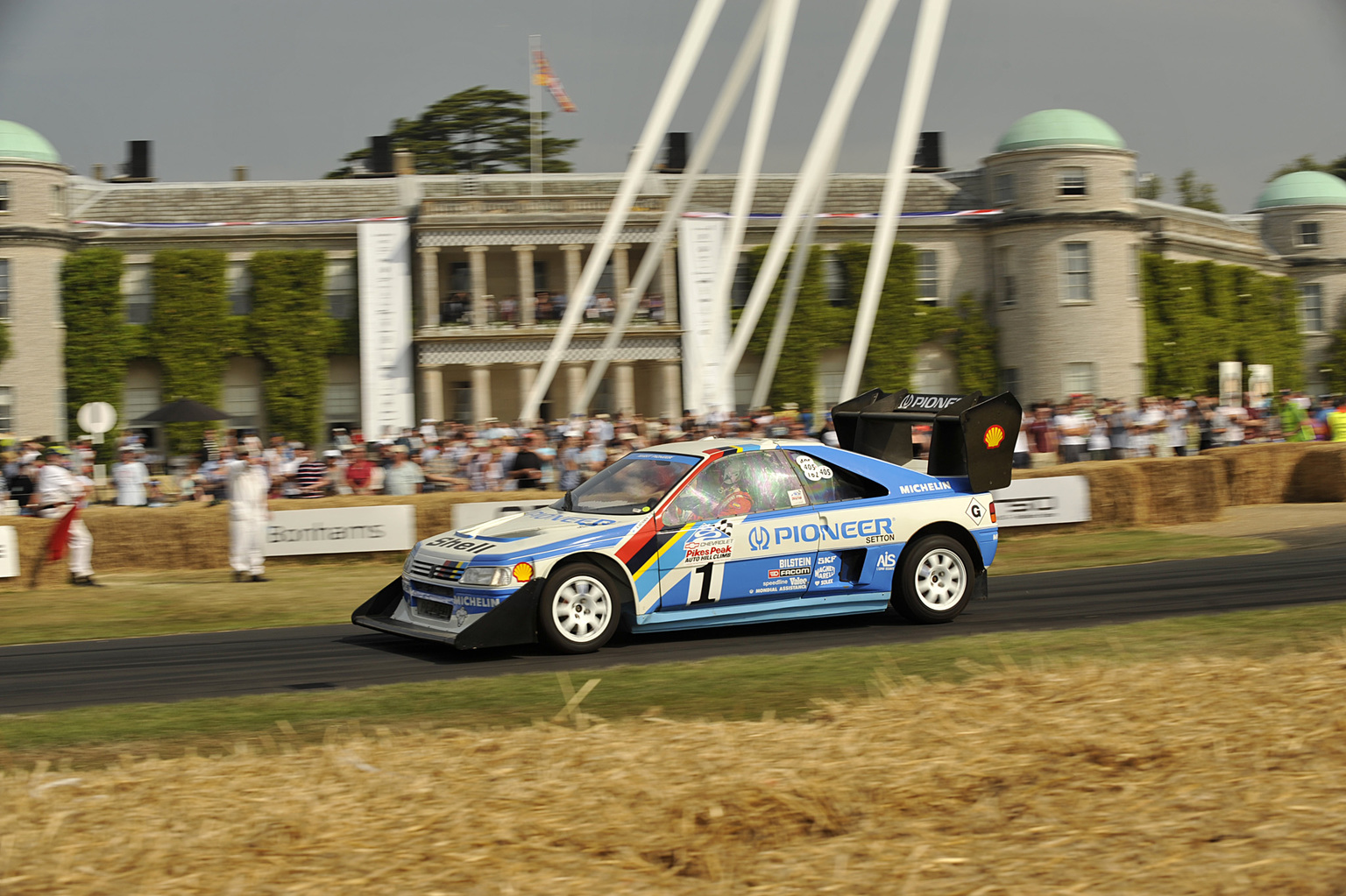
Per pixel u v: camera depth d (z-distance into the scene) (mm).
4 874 4035
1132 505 17781
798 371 43062
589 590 8867
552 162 66250
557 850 4195
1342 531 16406
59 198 40188
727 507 9305
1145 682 6121
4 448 28328
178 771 5312
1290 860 3883
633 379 45125
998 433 10133
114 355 40094
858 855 4098
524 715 6797
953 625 9742
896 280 43781
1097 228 43781
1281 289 51938
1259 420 26844
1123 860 3957
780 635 9516
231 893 3859
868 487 9789
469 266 43469
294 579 14492
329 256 41812
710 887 3875
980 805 4531
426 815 4504
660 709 6656
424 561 9320
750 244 43562
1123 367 44094
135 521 15570
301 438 41281
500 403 43688
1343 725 5203
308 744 6176
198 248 41156
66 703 7648
